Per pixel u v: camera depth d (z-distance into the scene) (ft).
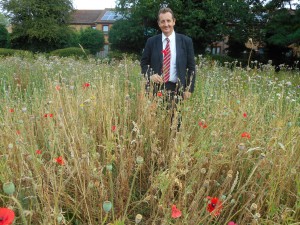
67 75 17.44
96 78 12.48
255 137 7.76
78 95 9.73
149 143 8.39
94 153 6.51
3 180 5.61
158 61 12.65
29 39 116.26
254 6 69.41
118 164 7.54
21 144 6.26
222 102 9.75
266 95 13.57
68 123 7.81
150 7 68.80
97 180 6.09
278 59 67.41
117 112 9.48
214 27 66.44
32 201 5.96
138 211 7.09
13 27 118.73
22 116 8.44
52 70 20.17
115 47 80.94
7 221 3.33
